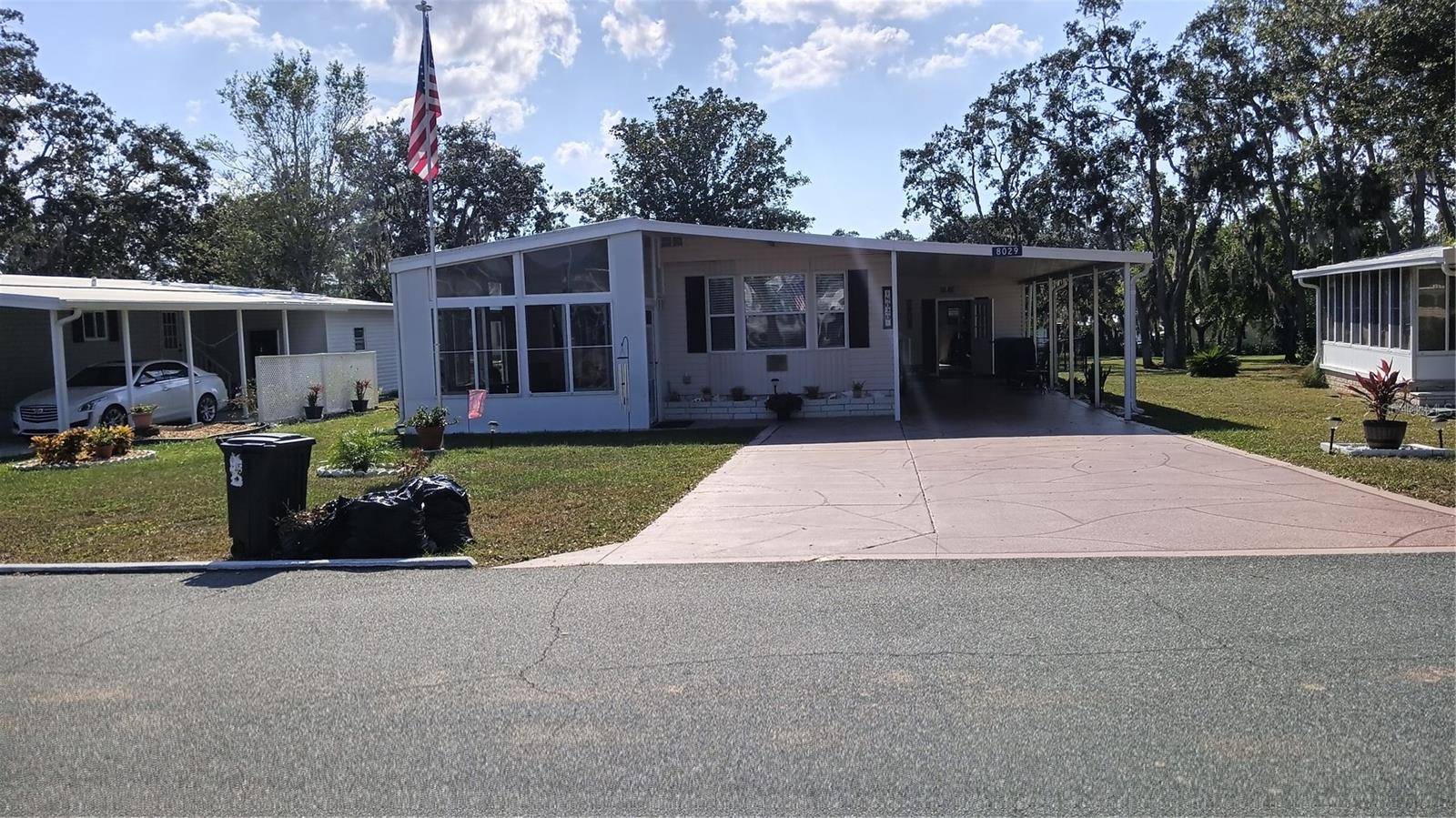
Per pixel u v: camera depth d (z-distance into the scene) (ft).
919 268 65.57
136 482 42.06
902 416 58.65
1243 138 121.29
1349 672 15.71
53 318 58.90
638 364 56.29
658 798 12.43
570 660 17.65
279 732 14.84
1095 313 63.46
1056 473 36.42
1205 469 36.32
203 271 140.26
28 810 12.64
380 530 26.40
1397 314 66.08
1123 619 18.93
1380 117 75.66
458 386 57.88
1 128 127.24
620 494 34.45
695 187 160.15
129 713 15.75
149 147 145.38
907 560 24.27
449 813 12.25
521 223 178.40
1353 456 38.42
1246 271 153.69
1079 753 13.21
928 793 12.32
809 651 17.65
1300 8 88.07
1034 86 131.03
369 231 134.41
